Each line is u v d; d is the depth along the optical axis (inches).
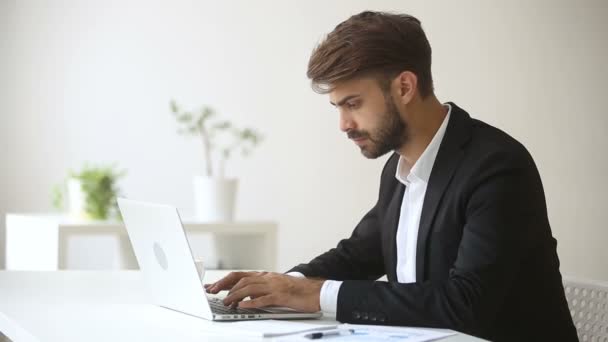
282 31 184.4
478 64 197.3
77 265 171.0
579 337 69.7
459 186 62.4
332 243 189.8
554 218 202.2
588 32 203.6
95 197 131.9
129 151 175.3
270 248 139.7
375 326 54.6
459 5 195.8
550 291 63.9
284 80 185.0
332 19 187.9
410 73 62.9
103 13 172.4
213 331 51.4
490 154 62.1
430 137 65.3
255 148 183.6
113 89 173.8
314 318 57.2
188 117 153.2
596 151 204.4
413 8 193.0
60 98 170.1
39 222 133.4
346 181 190.5
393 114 63.2
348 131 64.3
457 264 59.1
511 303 63.1
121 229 129.1
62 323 54.2
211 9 179.6
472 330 56.0
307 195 187.8
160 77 176.6
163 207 55.4
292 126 185.9
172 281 58.6
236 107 181.9
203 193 138.5
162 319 55.9
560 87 202.2
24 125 167.9
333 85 62.4
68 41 170.2
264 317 56.1
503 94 198.8
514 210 59.9
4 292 68.9
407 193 69.1
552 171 201.9
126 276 80.7
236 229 136.3
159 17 176.1
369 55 61.5
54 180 170.1
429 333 52.3
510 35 198.7
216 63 180.4
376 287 56.6
